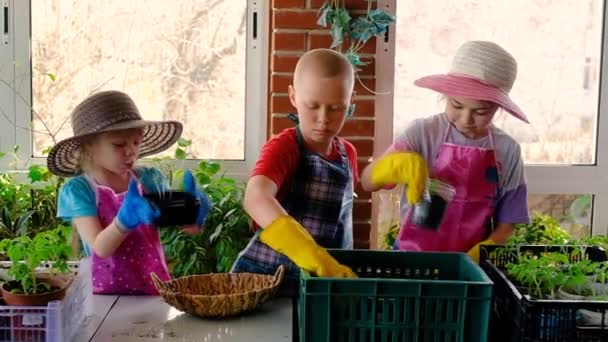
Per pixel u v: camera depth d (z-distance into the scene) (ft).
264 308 5.08
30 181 8.55
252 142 8.86
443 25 8.66
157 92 8.79
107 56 8.71
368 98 8.35
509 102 5.87
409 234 6.49
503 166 6.40
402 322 4.17
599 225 8.93
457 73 6.17
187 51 8.75
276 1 8.14
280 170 5.25
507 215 6.42
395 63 8.65
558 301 4.08
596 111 8.84
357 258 4.97
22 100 8.71
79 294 4.67
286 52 8.22
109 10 8.65
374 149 8.64
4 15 8.56
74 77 8.73
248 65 8.74
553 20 8.71
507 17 8.68
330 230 5.66
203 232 8.01
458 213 6.37
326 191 5.57
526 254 5.12
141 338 4.51
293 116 7.93
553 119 8.85
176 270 7.94
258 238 5.73
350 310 4.17
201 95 8.82
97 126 5.59
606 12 8.68
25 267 4.49
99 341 4.46
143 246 5.80
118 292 5.63
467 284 4.13
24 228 7.75
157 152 6.61
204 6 8.70
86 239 5.57
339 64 5.16
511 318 4.38
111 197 5.81
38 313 4.24
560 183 8.86
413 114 8.73
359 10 8.16
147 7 8.66
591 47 8.75
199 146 8.88
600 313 4.14
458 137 6.41
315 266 4.49
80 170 6.02
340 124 5.30
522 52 8.74
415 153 5.94
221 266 7.85
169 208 5.12
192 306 4.73
